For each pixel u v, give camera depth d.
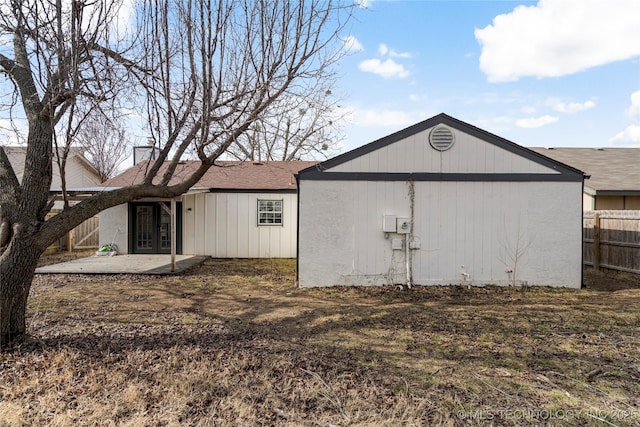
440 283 7.89
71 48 4.10
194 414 2.92
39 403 3.04
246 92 5.19
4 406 2.97
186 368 3.72
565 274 7.86
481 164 7.85
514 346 4.40
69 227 4.38
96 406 2.99
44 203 4.35
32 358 3.87
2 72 4.49
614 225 9.37
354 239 7.88
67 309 6.05
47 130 4.30
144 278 9.01
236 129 5.28
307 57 5.51
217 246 13.03
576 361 3.96
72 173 22.14
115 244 12.87
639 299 6.74
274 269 10.59
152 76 4.84
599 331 4.94
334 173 7.82
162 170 13.49
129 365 3.76
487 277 7.89
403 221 7.79
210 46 4.95
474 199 7.88
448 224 7.88
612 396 3.20
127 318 5.56
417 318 5.60
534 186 7.87
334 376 3.59
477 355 4.14
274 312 6.00
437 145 7.82
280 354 4.15
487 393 3.26
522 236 7.88
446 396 3.20
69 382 3.39
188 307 6.29
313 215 7.84
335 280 7.89
